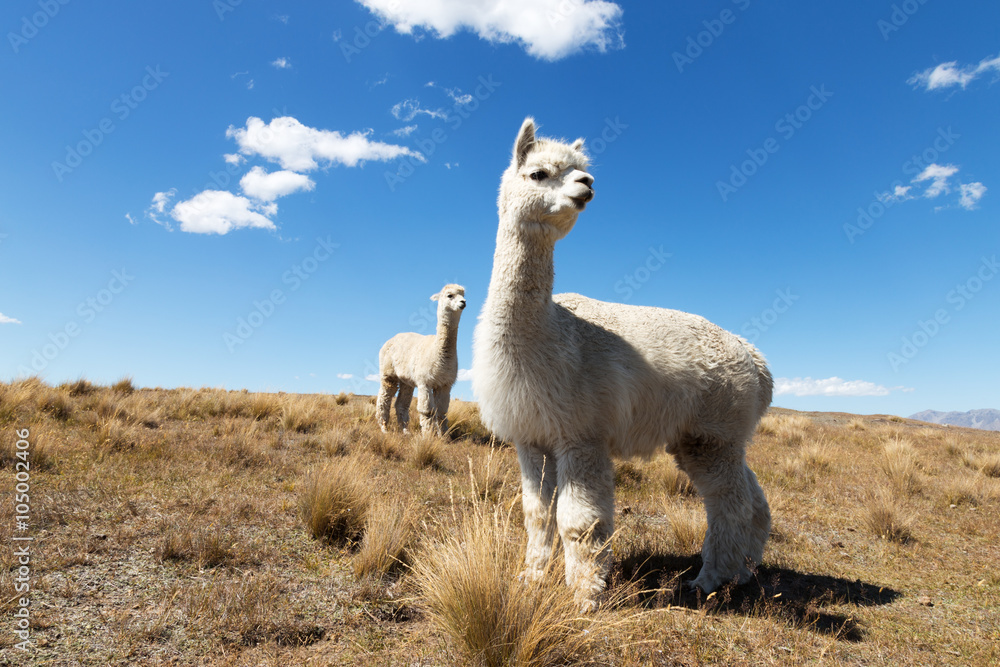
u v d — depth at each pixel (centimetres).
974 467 1054
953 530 611
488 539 285
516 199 351
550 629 258
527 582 285
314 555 395
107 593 311
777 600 388
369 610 324
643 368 382
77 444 645
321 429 943
